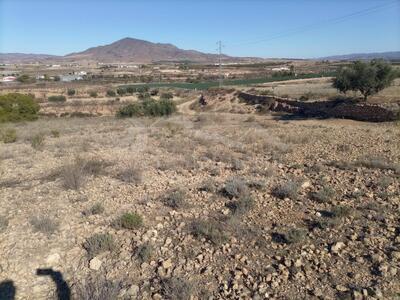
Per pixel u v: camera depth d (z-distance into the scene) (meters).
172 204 9.52
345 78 40.38
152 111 50.34
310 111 45.16
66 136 23.91
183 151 16.94
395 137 19.72
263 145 18.17
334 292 5.57
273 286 5.78
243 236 7.54
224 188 10.64
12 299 5.83
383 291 5.50
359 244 6.98
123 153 16.95
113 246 7.25
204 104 75.06
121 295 5.84
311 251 6.79
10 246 7.27
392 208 8.73
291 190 9.84
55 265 6.78
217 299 5.59
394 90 46.56
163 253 7.04
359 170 12.42
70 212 9.15
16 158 16.11
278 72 150.50
